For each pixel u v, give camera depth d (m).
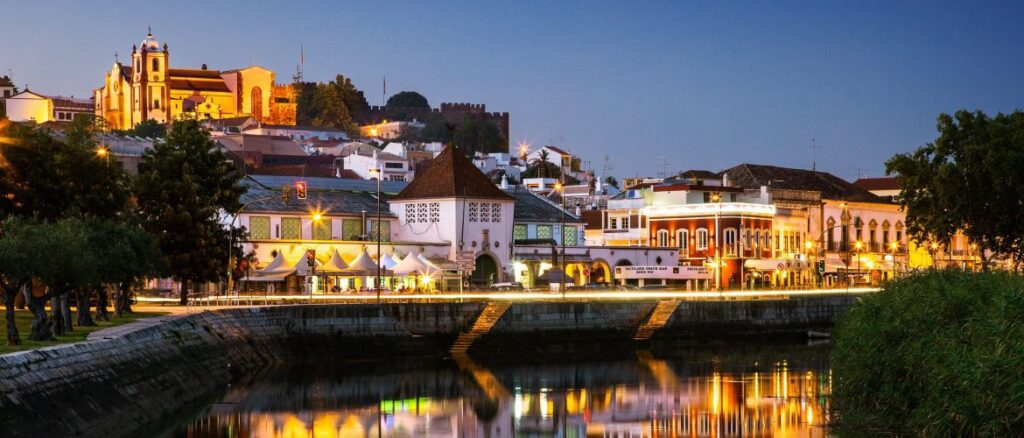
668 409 84.81
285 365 105.81
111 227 83.62
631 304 132.88
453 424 79.06
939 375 61.66
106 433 62.78
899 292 76.19
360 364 109.56
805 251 190.12
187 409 79.69
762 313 143.88
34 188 97.50
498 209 155.75
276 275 128.62
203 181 124.50
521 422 80.06
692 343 136.25
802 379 101.00
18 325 90.19
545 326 125.25
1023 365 55.19
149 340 80.75
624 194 196.50
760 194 187.75
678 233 180.12
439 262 147.00
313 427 76.31
